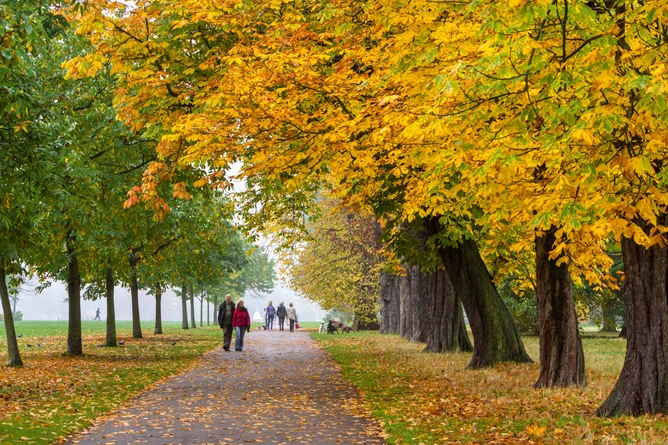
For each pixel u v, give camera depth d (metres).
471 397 14.24
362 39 11.74
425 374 19.38
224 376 19.00
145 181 14.15
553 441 9.39
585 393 14.26
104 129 19.75
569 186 7.91
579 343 15.74
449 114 8.02
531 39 7.23
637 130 7.52
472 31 8.55
